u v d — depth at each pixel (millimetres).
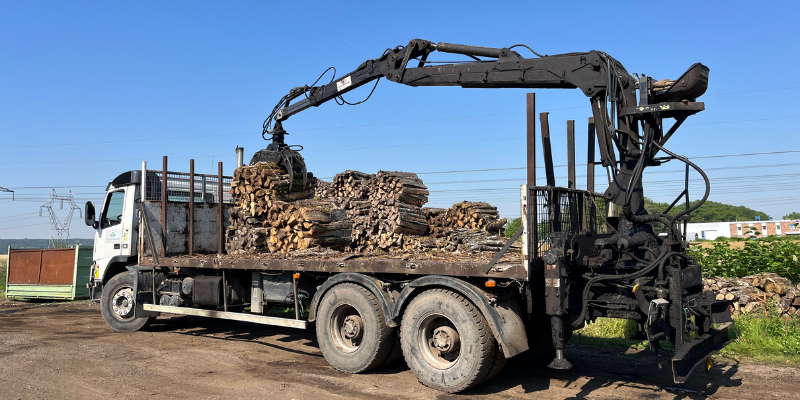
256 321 7316
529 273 5117
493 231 11570
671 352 7301
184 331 9180
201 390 5480
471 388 5586
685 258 5340
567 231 6129
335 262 6449
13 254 14812
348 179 11453
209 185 9742
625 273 5430
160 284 8828
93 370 6309
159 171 9117
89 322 10344
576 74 5949
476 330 5277
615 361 6852
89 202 9469
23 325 9992
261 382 5789
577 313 5566
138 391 5441
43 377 5973
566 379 6008
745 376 6086
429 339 5773
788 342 7242
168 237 8875
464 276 5465
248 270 7820
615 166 5695
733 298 8625
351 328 6172
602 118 5797
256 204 8797
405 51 7520
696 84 5211
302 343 8094
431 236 10828
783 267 10258
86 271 13992
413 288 5758
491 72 6645
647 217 5469
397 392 5469
